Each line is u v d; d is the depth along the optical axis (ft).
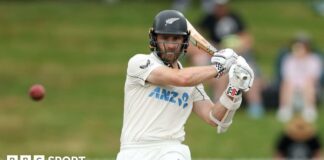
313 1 268.82
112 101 193.06
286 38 235.81
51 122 181.78
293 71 176.86
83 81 203.51
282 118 176.96
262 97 183.11
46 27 238.48
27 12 250.16
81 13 251.39
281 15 256.32
